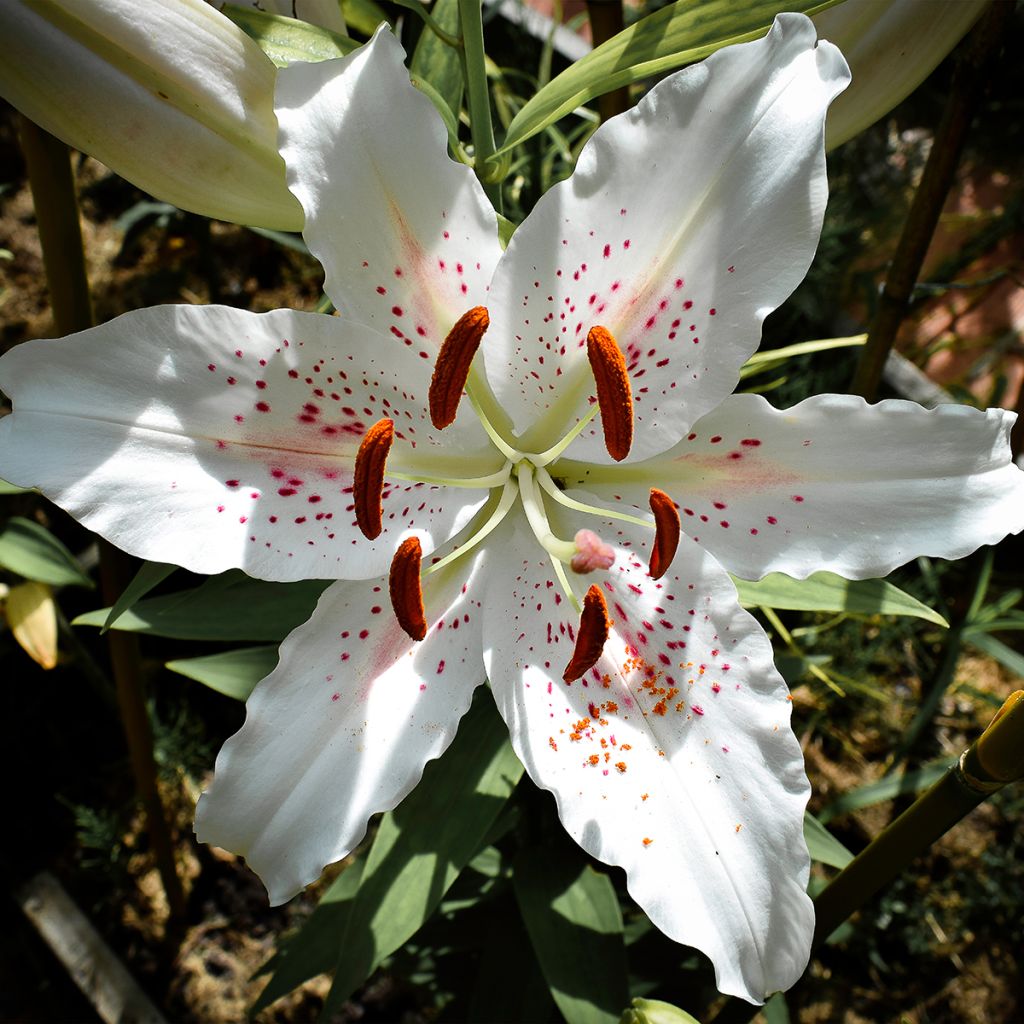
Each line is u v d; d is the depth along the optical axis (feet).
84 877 1.56
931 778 1.35
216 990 1.50
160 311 0.73
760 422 0.79
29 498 1.65
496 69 1.48
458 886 1.29
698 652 0.80
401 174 0.73
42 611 1.25
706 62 0.70
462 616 0.83
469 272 0.76
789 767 0.76
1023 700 0.73
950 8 0.79
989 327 2.06
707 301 0.75
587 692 0.81
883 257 2.02
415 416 0.81
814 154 0.70
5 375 0.71
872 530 0.78
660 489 0.84
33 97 0.74
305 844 0.76
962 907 1.49
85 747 1.63
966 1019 1.46
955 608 1.45
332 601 0.80
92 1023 1.51
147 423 0.74
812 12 0.73
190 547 0.75
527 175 1.52
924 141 1.98
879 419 0.76
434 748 0.79
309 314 0.75
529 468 0.85
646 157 0.72
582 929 1.05
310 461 0.79
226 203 0.80
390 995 1.49
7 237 1.92
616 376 0.74
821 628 1.51
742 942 0.75
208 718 1.65
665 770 0.78
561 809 0.77
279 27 0.80
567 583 0.82
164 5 0.72
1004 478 0.75
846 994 1.48
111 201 1.98
